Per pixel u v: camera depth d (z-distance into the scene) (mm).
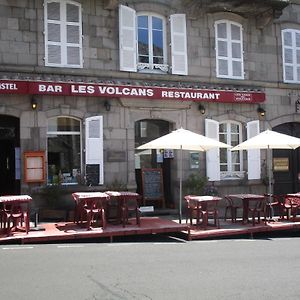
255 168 16578
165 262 8352
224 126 16359
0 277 7086
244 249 9922
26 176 13305
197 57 15875
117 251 9500
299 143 12609
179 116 15414
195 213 13188
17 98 13453
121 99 14477
